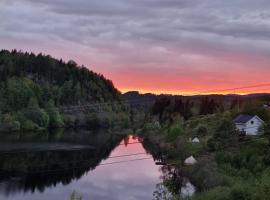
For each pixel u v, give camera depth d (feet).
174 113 524.52
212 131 346.74
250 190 145.89
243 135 301.43
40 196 204.33
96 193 216.33
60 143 386.93
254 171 215.31
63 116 571.28
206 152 276.41
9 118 488.44
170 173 263.29
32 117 516.32
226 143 271.90
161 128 481.46
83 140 427.33
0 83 594.24
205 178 214.28
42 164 279.49
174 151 314.14
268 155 228.22
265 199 134.31
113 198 207.31
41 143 375.25
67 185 230.27
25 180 235.40
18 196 202.08
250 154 235.61
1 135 423.64
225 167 225.76
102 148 377.09
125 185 235.40
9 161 279.90
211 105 538.47
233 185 176.55
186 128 402.72
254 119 333.62
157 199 203.82
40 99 586.45
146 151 373.81
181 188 217.56
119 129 558.56
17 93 563.48
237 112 383.45
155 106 565.53
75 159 307.78
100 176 258.16
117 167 290.35
